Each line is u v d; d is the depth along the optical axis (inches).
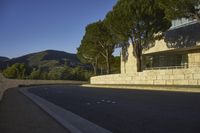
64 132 402.6
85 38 3002.0
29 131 413.4
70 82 3907.5
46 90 1918.1
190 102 768.3
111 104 825.5
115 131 427.2
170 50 2379.4
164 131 402.9
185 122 461.1
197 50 2288.4
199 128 407.2
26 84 3137.3
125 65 3024.1
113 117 567.8
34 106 772.0
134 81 2098.9
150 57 2844.5
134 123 484.7
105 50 3002.0
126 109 687.7
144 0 1956.2
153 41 2164.1
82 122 514.6
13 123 485.4
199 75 1513.3
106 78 2655.0
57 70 4665.4
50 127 444.1
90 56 3326.8
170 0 1568.7
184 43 2212.1
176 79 1651.1
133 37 2069.4
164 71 1749.5
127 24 1978.3
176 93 1187.9
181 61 2484.0
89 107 773.3
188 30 2175.2
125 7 1982.0
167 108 661.3
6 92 1563.7
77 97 1173.1
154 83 1846.7
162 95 1091.9
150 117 538.9
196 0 1491.1
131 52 2888.8
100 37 2856.8
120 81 2341.3
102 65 3663.9
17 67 4731.8
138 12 1940.2
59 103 921.5
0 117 559.5
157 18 1950.1
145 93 1266.0
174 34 2300.7
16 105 798.5
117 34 2090.3
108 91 1579.7
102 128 450.9
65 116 595.2
